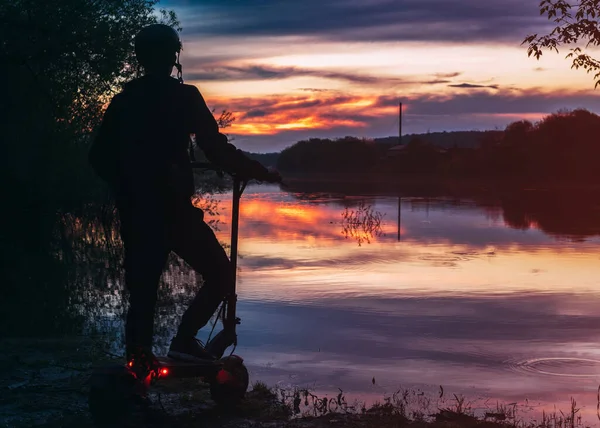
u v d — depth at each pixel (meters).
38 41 15.05
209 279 4.48
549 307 12.03
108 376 4.31
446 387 6.82
